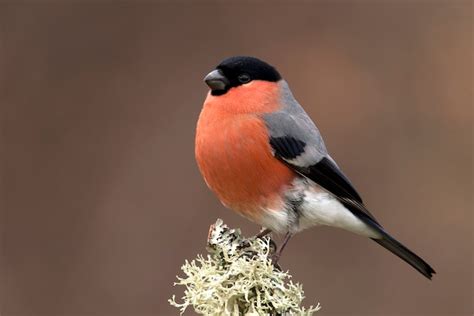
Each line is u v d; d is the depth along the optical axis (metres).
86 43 14.25
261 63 8.73
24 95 13.84
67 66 14.09
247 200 8.56
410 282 12.27
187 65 14.30
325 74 14.32
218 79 8.58
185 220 13.05
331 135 13.92
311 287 12.20
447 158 13.71
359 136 13.90
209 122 8.53
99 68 14.12
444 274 12.72
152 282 12.53
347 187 8.77
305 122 8.83
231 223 12.92
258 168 8.44
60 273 12.67
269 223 8.65
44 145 13.60
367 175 13.60
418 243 12.98
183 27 14.49
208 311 6.93
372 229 8.87
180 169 13.49
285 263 12.30
